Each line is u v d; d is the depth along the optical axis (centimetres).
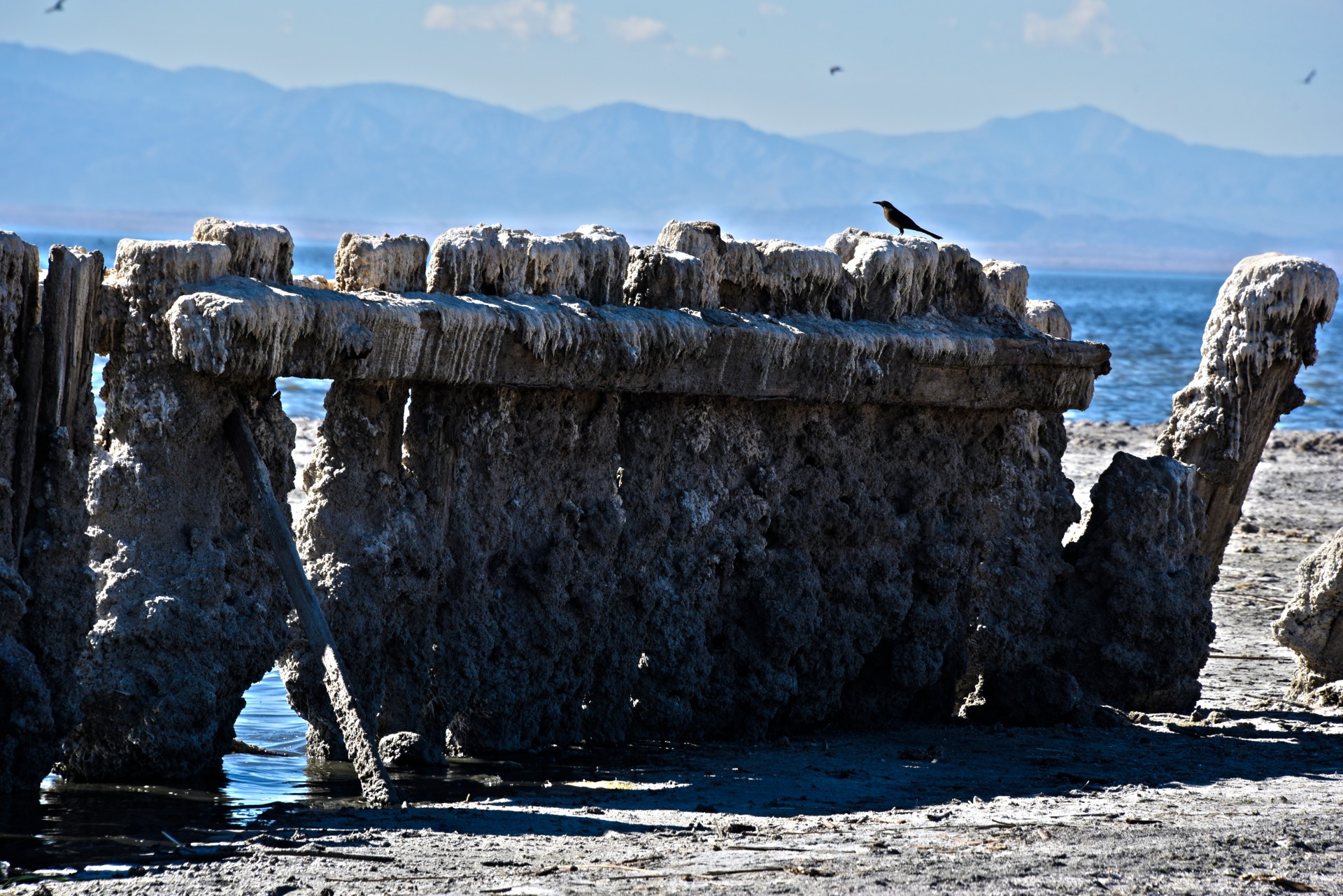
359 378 2695
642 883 2219
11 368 2445
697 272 3191
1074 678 3759
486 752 3084
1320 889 2253
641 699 3256
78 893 2119
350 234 2878
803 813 2725
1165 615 3738
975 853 2417
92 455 2639
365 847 2397
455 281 2916
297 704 2944
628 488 3206
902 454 3553
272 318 2542
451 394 2961
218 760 2786
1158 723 3706
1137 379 16912
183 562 2648
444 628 2992
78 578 2522
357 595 2836
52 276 2475
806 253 3344
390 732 2980
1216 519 4084
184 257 2594
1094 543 3788
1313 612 4003
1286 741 3519
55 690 2514
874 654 3547
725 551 3288
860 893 2167
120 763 2673
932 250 3575
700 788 2888
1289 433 11188
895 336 3366
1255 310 3984
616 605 3212
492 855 2364
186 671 2648
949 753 3300
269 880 2198
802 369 3250
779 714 3428
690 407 3272
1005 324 3650
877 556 3491
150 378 2614
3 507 2428
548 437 3083
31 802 2505
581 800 2767
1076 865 2342
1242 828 2623
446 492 2970
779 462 3384
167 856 2317
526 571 3056
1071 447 9750
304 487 2936
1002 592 3728
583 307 2989
